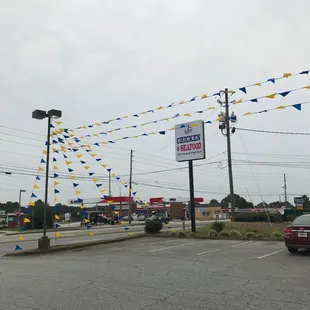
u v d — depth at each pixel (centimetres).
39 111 1736
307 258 1130
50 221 4525
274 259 1130
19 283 842
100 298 675
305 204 8206
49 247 1705
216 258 1188
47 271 1025
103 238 2503
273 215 2905
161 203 7325
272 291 707
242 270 951
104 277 894
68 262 1223
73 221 7056
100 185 2253
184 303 629
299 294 679
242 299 649
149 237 2123
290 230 1233
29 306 629
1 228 4725
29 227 4466
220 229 2230
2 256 1590
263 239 1769
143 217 6469
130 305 623
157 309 595
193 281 817
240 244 1611
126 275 915
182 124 2244
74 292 729
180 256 1267
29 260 1352
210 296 675
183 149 2230
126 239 2048
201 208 8506
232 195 2600
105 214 6588
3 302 660
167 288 749
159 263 1115
